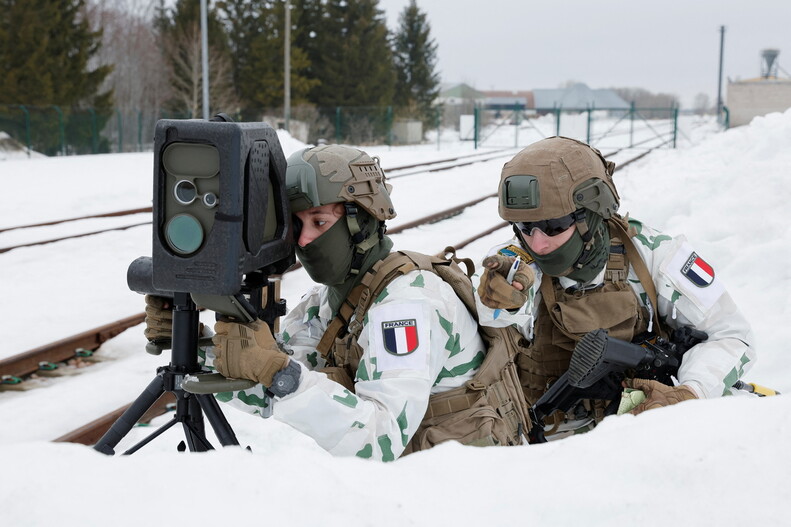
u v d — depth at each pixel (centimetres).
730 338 283
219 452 141
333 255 240
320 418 206
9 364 540
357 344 247
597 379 273
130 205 1582
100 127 3419
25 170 2323
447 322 238
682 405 166
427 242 1116
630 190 1493
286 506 125
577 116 4384
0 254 973
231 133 182
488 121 5819
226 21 5203
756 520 126
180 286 189
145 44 4897
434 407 241
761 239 732
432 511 133
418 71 6322
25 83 3588
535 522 130
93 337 615
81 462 137
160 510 122
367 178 239
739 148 1273
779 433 145
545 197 260
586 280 279
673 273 281
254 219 195
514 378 262
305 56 5228
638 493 135
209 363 226
